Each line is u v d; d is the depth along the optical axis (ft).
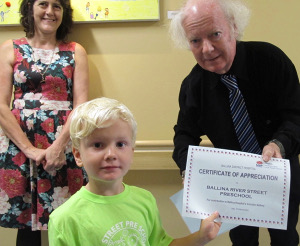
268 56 3.40
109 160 2.60
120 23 5.18
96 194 2.80
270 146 3.04
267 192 2.84
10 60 4.52
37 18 4.51
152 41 5.19
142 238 2.80
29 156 4.26
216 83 3.54
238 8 3.30
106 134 2.61
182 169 3.59
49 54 4.62
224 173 2.88
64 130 4.34
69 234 2.60
